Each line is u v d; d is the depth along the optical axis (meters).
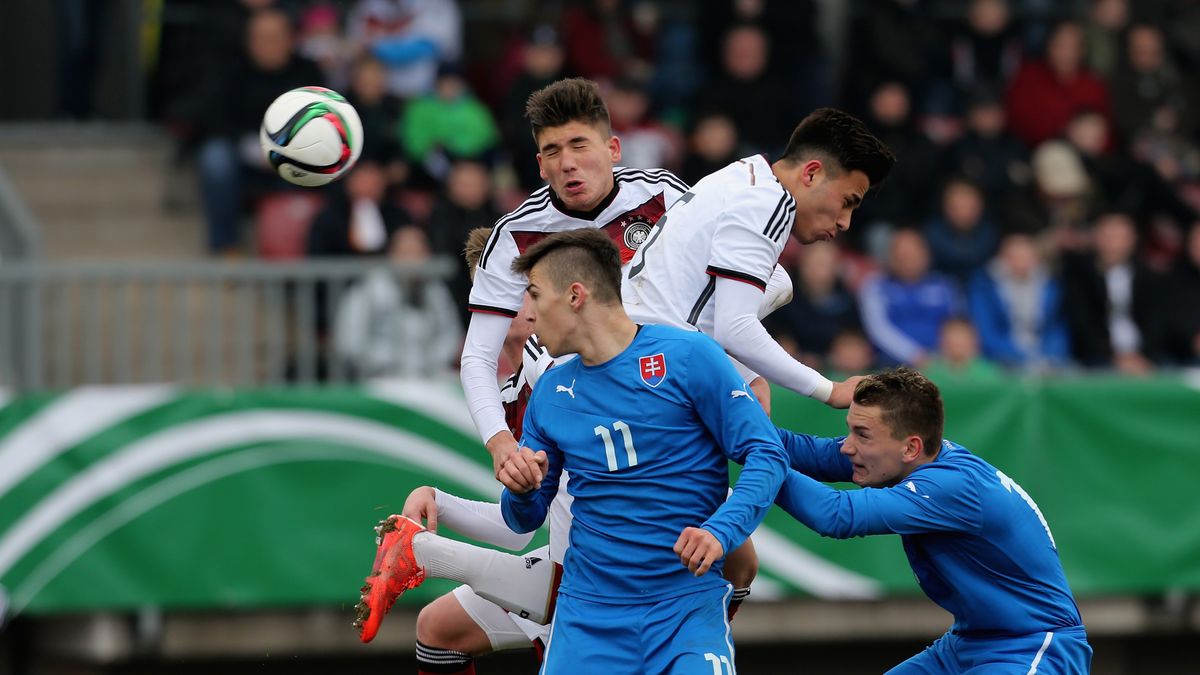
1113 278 35.41
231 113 36.28
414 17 37.66
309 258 32.75
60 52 41.09
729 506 14.89
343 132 17.28
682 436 15.52
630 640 15.64
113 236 39.41
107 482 28.27
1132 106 40.81
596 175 16.39
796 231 16.52
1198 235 36.44
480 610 18.39
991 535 16.97
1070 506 30.42
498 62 40.62
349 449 28.86
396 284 29.92
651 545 15.56
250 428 28.67
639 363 15.53
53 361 30.92
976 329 34.88
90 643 29.12
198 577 28.39
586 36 40.53
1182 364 35.62
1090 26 41.47
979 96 39.62
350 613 30.61
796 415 29.09
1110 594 30.77
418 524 17.06
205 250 37.25
